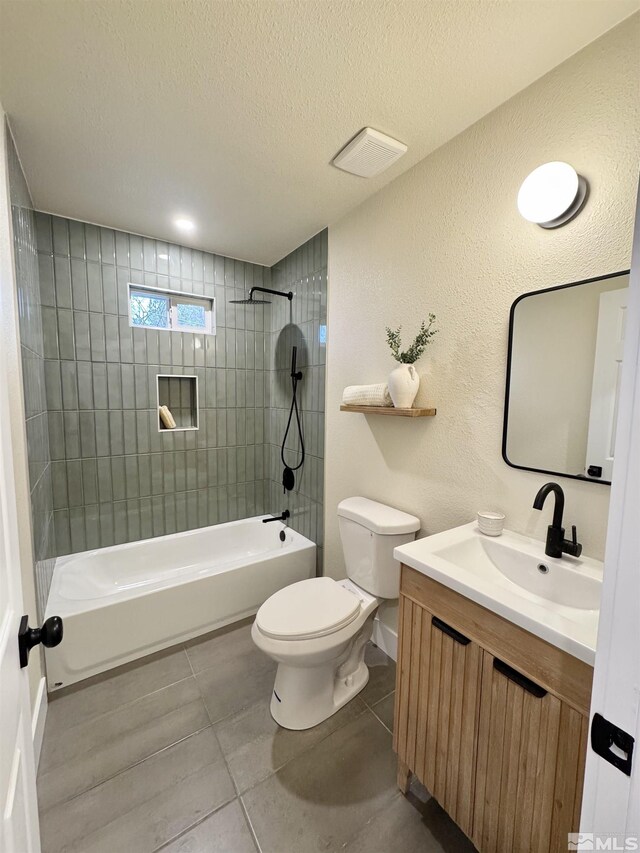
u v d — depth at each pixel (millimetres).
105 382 2359
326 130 1404
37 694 1468
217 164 1611
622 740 476
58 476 2252
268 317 2996
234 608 2215
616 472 477
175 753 1417
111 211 2045
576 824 812
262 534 2939
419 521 1688
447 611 1077
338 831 1171
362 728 1536
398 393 1583
